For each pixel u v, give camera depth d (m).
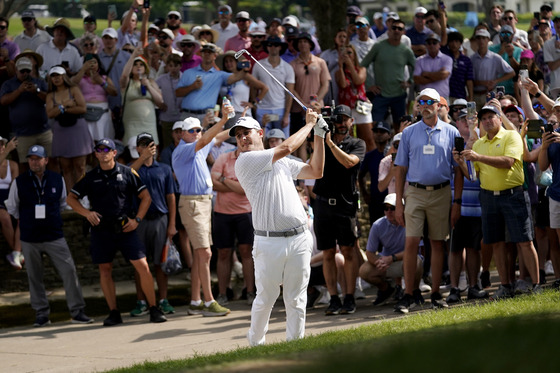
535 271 34.94
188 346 31.78
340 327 32.41
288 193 26.59
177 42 56.78
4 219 46.50
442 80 54.53
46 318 39.09
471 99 55.94
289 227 26.42
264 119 49.34
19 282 47.06
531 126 35.91
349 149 36.00
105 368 28.41
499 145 34.91
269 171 26.50
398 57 54.34
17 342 34.91
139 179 38.34
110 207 37.69
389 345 19.03
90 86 49.69
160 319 38.12
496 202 34.97
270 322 36.00
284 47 53.62
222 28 63.25
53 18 172.12
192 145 39.16
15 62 50.84
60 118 48.22
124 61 52.94
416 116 40.75
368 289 45.25
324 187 36.06
